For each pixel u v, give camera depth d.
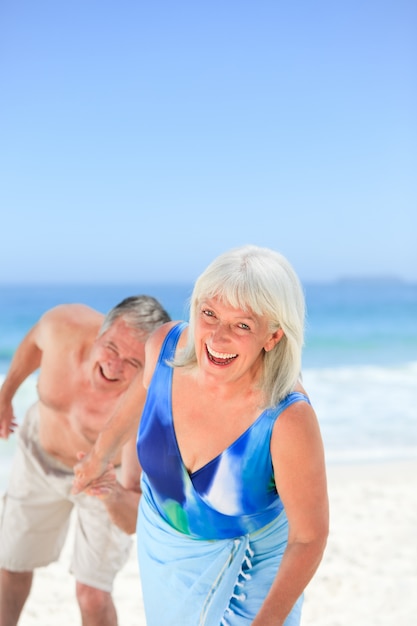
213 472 2.50
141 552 2.77
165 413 2.59
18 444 3.65
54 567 5.36
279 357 2.42
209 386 2.48
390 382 17.91
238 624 2.50
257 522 2.55
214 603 2.53
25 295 65.50
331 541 6.03
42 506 3.59
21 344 3.72
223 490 2.50
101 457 3.11
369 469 8.71
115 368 3.40
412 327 36.69
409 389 16.48
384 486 7.89
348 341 31.42
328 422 12.54
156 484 2.65
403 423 12.30
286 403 2.40
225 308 2.35
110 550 3.43
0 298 61.16
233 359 2.37
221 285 2.34
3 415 3.71
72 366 3.50
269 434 2.41
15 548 3.58
